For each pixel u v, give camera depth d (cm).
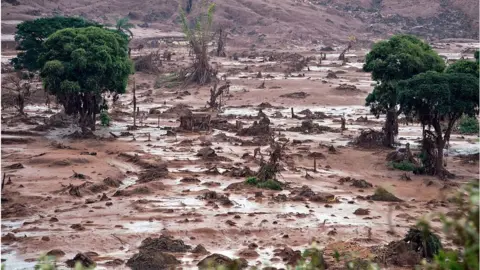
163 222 3500
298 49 18800
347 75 11806
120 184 4466
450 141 6334
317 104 8825
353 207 3888
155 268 2802
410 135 6594
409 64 5600
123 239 3219
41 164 4844
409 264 2838
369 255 2906
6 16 18625
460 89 4634
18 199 3828
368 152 5644
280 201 3966
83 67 6088
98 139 6062
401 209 3841
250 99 9112
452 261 762
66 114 6850
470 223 752
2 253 2986
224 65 13488
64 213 3647
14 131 6359
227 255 3003
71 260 2845
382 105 5819
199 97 9325
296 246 3155
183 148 5697
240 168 4806
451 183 4516
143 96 9438
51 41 6356
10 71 10512
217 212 3700
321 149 5741
